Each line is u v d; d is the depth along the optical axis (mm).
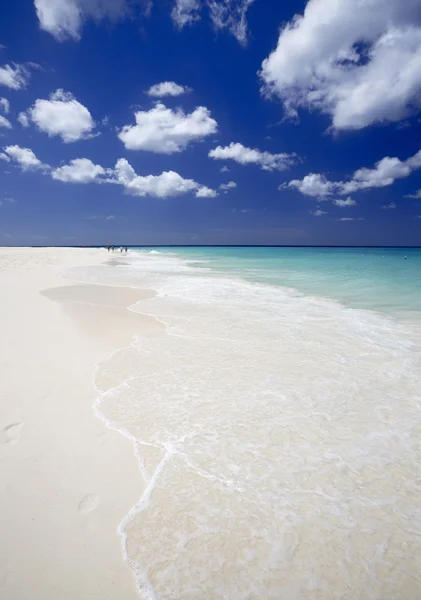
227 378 5730
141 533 2803
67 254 42938
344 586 2449
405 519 3004
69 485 3266
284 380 5680
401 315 10453
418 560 2652
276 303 12234
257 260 45469
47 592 2328
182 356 6719
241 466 3605
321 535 2830
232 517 2977
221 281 18938
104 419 4410
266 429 4270
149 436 4082
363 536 2836
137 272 23531
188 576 2477
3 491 3145
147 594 2348
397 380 5723
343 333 8438
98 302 11555
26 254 36750
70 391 5129
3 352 6496
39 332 7836
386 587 2451
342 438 4117
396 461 3730
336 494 3260
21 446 3791
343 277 21969
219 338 7918
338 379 5738
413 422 4480
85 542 2707
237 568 2547
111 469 3504
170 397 5035
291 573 2523
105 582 2416
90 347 7074
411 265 34562
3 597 2270
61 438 3975
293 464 3652
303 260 45281
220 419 4473
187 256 57844
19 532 2762
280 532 2846
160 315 10016
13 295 12242
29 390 5082
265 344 7535
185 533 2812
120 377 5695
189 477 3428
